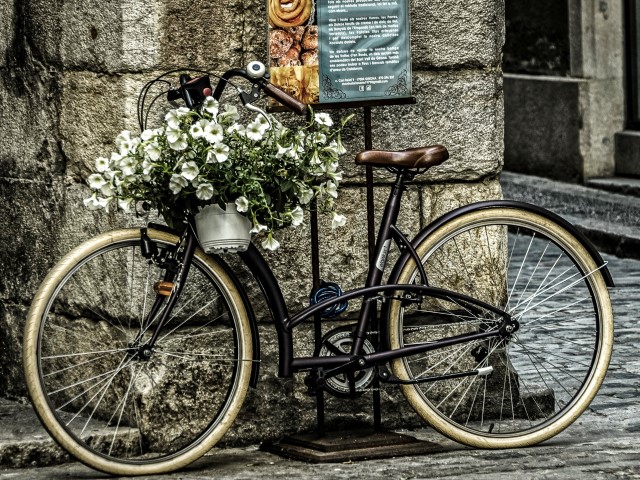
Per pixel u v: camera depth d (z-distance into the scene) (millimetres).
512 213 10383
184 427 10367
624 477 9273
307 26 10352
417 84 10930
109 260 10477
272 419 10695
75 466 9992
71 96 10836
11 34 11445
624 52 25203
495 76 11117
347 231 10859
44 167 11180
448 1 10961
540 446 10375
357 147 10844
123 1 10234
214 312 10453
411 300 10188
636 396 12000
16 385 11625
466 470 9594
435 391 11008
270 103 10359
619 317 15984
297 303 10797
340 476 9484
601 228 21641
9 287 11688
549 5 25891
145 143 9352
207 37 10430
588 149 25188
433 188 11031
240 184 9453
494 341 10461
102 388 10352
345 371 10094
